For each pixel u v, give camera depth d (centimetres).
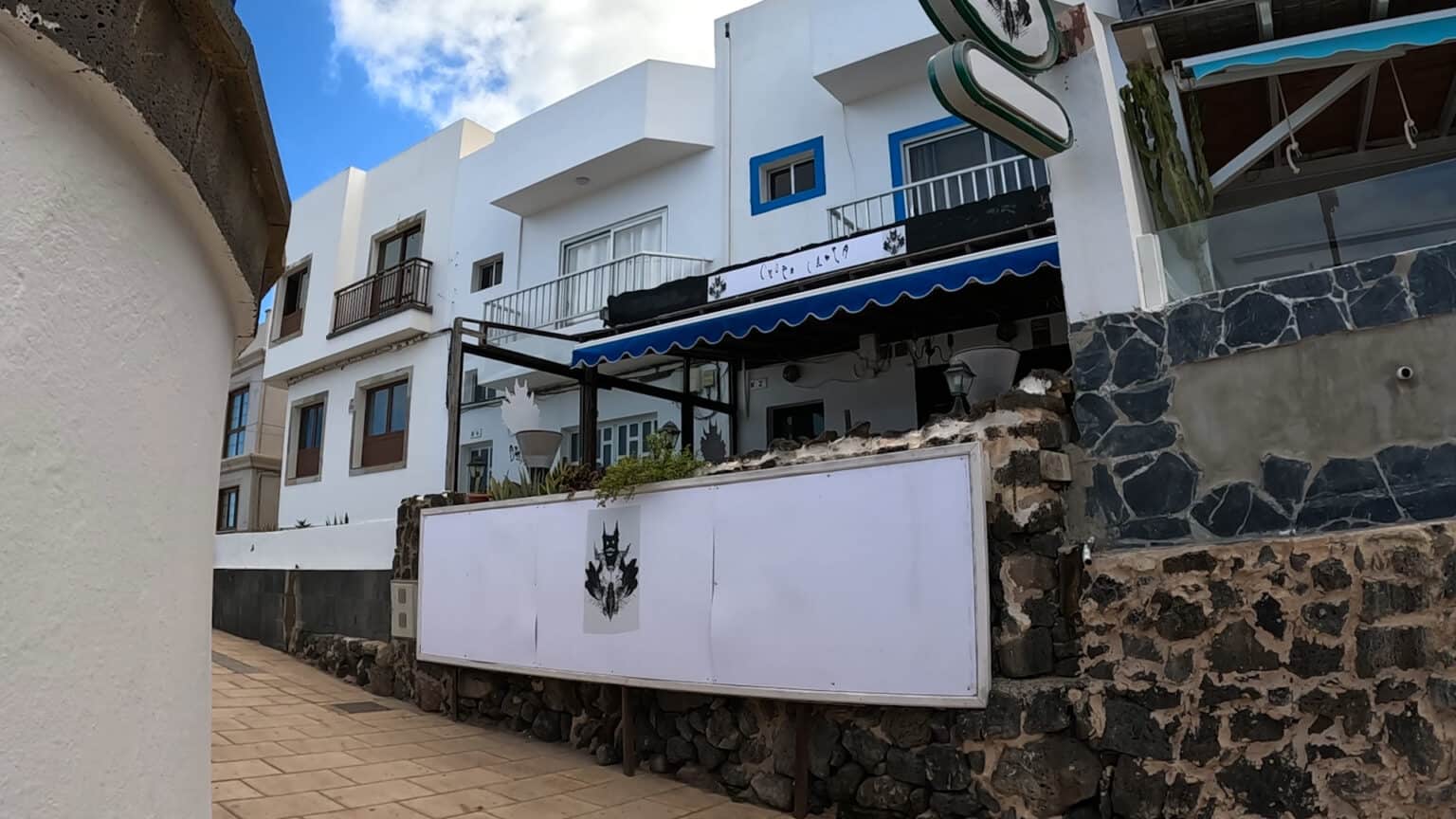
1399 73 765
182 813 222
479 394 1586
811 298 865
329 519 1828
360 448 1808
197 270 228
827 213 1170
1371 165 891
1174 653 481
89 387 178
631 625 685
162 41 187
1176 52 782
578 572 739
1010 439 557
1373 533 441
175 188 206
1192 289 589
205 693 247
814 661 570
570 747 760
